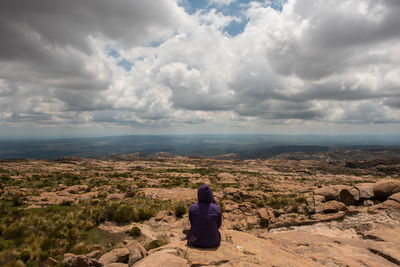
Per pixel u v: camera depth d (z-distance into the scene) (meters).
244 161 161.50
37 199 18.42
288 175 87.56
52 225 11.10
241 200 24.86
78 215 13.31
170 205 19.08
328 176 90.69
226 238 6.42
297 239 8.27
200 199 5.54
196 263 4.27
